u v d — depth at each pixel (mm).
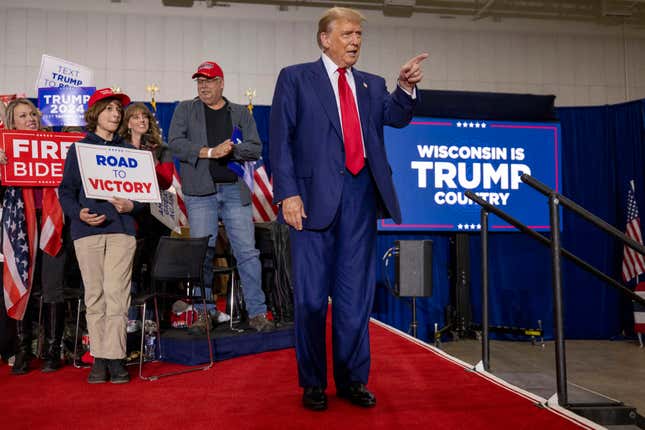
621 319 7711
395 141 6879
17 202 3191
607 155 7863
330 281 2150
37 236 3219
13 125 3266
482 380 2662
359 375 2143
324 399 2088
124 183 2883
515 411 2082
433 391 2414
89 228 2809
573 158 7887
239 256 3658
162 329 3785
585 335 7688
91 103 2975
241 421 1965
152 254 3816
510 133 7055
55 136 3211
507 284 7637
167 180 3582
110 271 2791
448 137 6949
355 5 8609
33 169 3154
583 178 7859
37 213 3303
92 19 8125
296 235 2098
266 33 8461
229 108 3711
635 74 8992
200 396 2393
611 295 7684
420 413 2045
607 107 7910
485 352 2957
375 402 2141
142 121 3467
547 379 2934
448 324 7207
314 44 8531
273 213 6328
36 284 3301
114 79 8094
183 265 3184
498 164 7020
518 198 7035
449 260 7555
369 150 2098
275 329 3664
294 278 2098
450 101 6988
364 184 2127
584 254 7738
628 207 7516
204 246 3242
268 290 4160
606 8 8703
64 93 3758
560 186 7086
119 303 2781
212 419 2004
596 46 9000
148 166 2973
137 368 3125
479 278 7648
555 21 8914
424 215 6883
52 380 2814
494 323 7602
